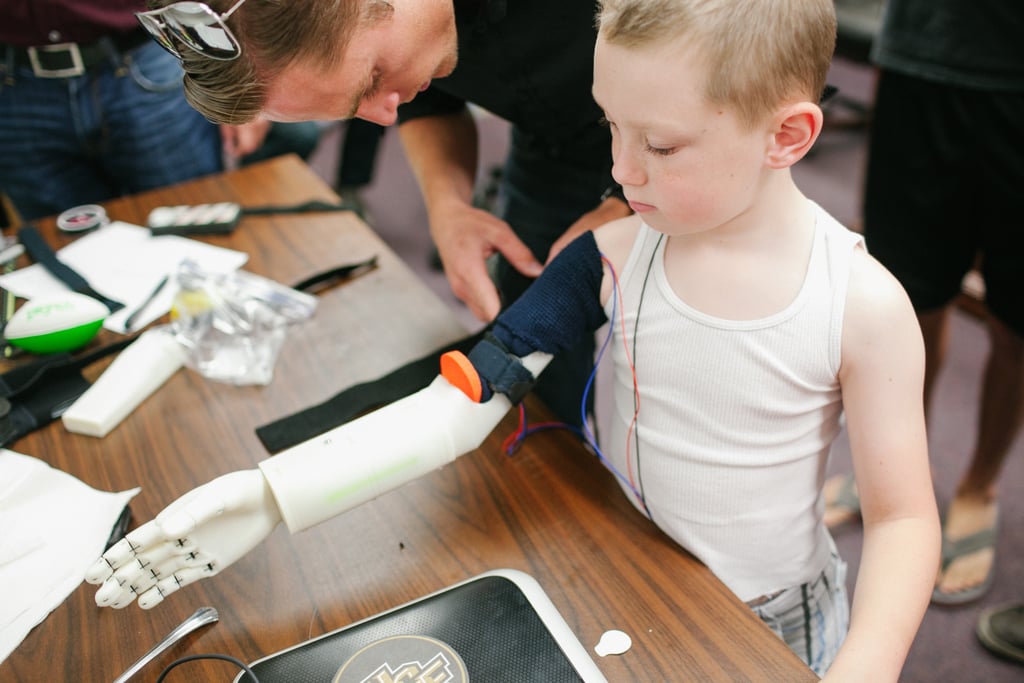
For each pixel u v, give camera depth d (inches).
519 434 30.3
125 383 33.1
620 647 23.0
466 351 33.3
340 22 21.0
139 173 59.9
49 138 56.4
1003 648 51.1
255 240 44.1
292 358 35.7
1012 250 48.8
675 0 18.3
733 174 20.2
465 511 27.8
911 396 22.8
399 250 95.2
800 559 27.6
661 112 19.3
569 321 26.4
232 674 23.0
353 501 24.6
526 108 36.6
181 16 20.4
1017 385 51.1
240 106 22.7
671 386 24.9
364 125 85.1
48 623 24.9
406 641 22.9
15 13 49.3
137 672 23.3
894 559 22.6
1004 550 58.1
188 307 37.2
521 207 43.5
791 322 22.7
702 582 24.9
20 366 34.9
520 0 31.3
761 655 22.5
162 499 29.1
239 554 24.0
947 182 49.5
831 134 110.2
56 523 28.0
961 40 45.3
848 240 22.8
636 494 27.5
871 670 20.7
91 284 41.1
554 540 26.5
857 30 80.5
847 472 63.9
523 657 22.4
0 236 46.1
